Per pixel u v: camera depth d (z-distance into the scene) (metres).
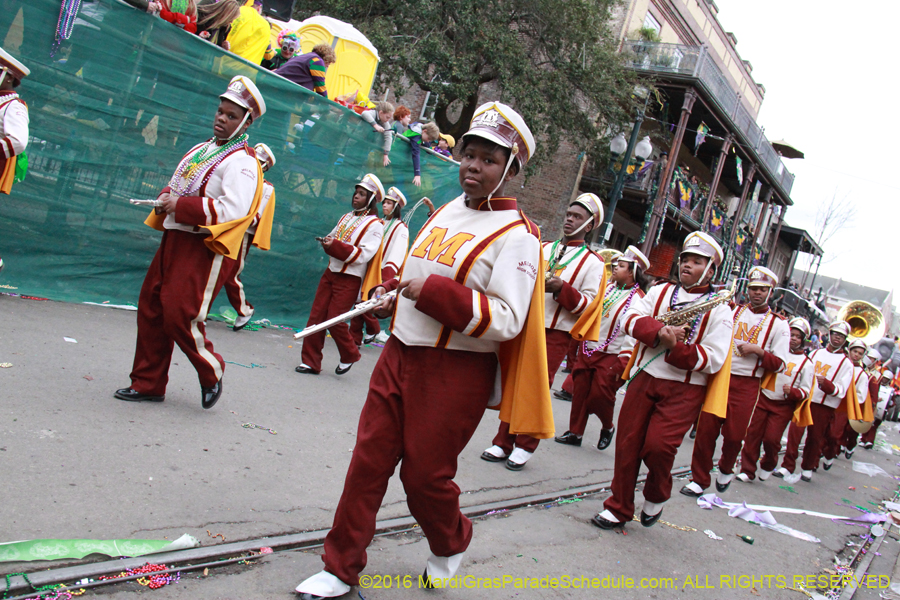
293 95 7.90
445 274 2.64
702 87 19.00
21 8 5.67
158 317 4.39
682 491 5.98
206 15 7.25
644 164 19.75
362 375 7.39
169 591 2.54
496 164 2.65
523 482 5.16
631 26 20.75
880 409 13.58
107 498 3.13
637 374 4.53
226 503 3.39
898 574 5.21
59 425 3.76
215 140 4.34
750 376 6.29
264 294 8.62
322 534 3.29
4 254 6.16
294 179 8.30
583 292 6.03
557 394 9.67
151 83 6.65
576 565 3.75
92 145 6.42
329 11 16.47
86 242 6.64
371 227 6.80
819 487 8.34
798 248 35.41
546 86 16.81
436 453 2.67
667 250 24.38
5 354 4.63
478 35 15.80
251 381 5.80
